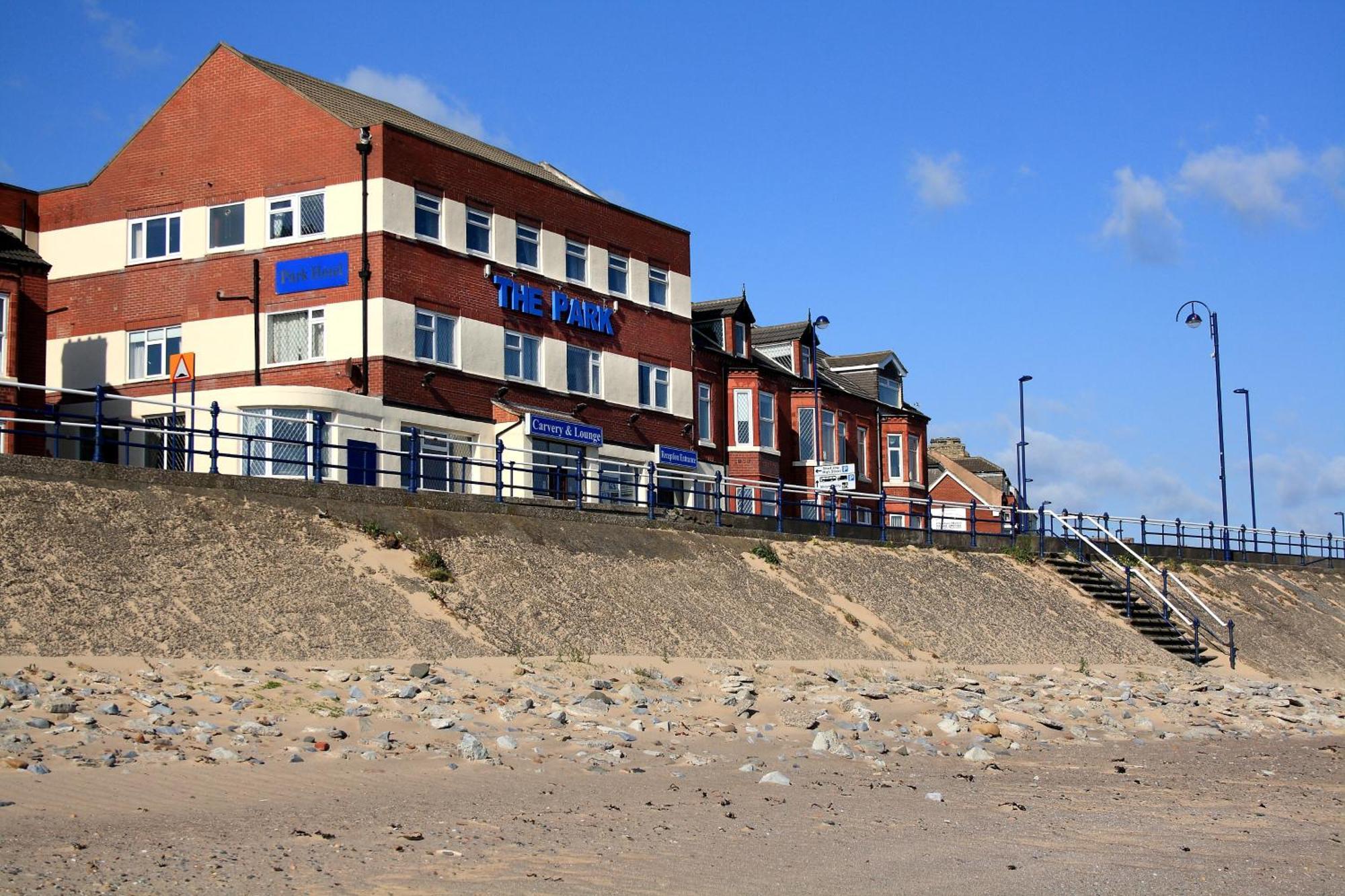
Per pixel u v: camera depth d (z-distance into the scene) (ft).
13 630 65.46
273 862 38.73
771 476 179.22
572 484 144.77
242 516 84.12
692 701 79.25
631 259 157.89
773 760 64.28
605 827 46.29
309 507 88.89
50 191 143.43
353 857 39.88
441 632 81.56
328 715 62.39
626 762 60.70
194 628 71.46
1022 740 79.82
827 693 85.05
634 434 155.02
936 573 134.21
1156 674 121.49
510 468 106.73
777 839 45.85
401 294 128.06
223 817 44.60
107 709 57.21
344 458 120.88
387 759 56.39
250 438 89.97
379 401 124.16
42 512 75.10
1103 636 132.87
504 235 140.67
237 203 133.80
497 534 98.27
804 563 122.83
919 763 67.72
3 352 118.32
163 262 136.56
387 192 127.75
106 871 36.81
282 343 130.52
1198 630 142.51
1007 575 142.00
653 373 159.53
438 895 36.17
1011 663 116.26
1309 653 153.89
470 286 135.64
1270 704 107.45
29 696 58.08
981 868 42.86
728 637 99.14
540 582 94.58
